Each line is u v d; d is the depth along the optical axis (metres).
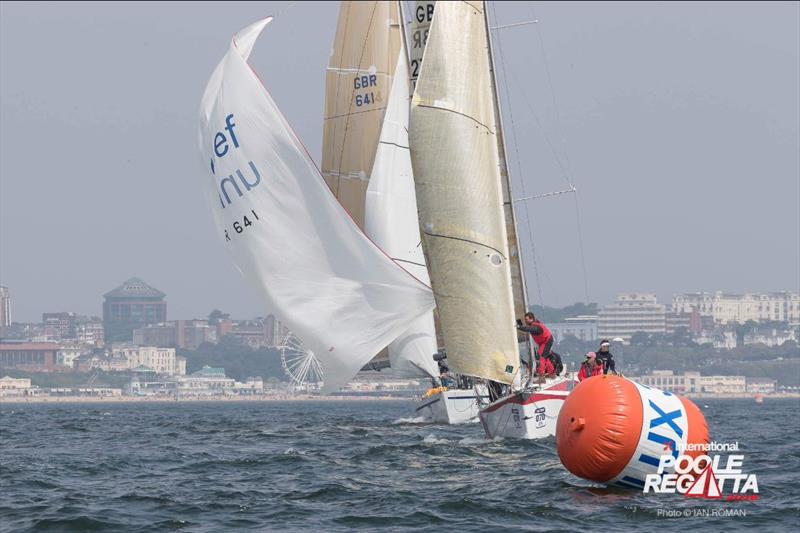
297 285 115.44
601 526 58.00
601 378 63.94
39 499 71.44
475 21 103.81
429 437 112.69
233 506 67.00
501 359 100.12
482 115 102.94
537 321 102.62
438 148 101.88
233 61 116.50
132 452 108.94
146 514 64.69
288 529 59.28
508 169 114.75
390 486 74.06
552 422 100.94
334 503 67.56
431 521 60.66
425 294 114.00
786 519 59.22
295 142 113.88
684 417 63.38
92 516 63.41
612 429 62.47
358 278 114.31
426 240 102.69
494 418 102.62
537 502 65.19
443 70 102.50
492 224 101.19
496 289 100.44
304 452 101.38
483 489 71.31
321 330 114.94
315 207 114.06
